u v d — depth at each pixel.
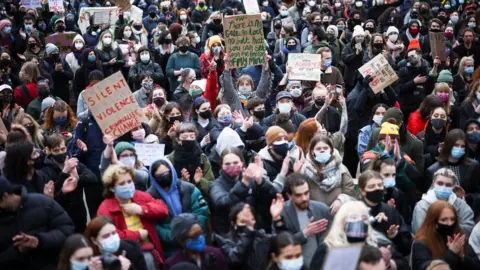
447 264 6.47
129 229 7.03
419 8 18.80
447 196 8.06
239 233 6.79
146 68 14.63
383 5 20.70
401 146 9.89
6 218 6.45
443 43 14.90
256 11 18.73
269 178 8.27
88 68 14.49
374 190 7.43
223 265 6.62
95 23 17.73
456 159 9.20
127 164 8.23
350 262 5.26
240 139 8.66
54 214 6.69
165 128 10.02
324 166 8.03
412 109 13.34
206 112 9.97
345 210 6.45
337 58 15.99
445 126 10.79
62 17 19.75
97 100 8.95
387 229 7.44
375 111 10.56
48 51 15.27
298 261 6.24
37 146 9.80
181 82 12.61
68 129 10.55
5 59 14.37
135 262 6.50
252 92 12.12
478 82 11.77
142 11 19.67
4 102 11.56
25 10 19.61
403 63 13.70
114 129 8.96
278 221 6.91
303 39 17.36
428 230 7.24
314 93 11.18
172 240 7.05
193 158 8.38
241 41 12.16
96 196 8.70
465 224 8.07
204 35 17.05
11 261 6.37
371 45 14.68
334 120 10.80
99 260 5.98
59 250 6.55
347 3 21.23
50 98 12.03
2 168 7.82
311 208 7.23
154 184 7.45
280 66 15.24
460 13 21.12
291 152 8.42
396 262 6.92
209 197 7.64
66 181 7.62
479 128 9.81
